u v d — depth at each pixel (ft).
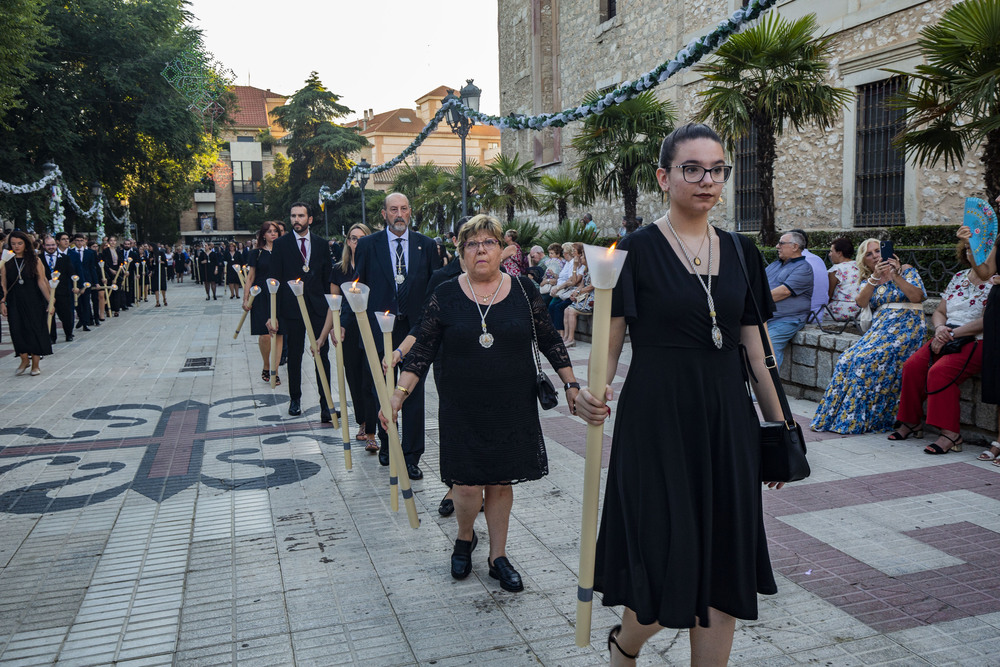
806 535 13.17
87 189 101.71
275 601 11.34
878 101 39.81
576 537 13.52
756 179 49.01
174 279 150.61
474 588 11.62
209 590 11.78
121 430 22.82
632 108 44.19
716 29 21.59
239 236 245.65
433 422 22.70
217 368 34.55
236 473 18.12
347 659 9.64
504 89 102.58
